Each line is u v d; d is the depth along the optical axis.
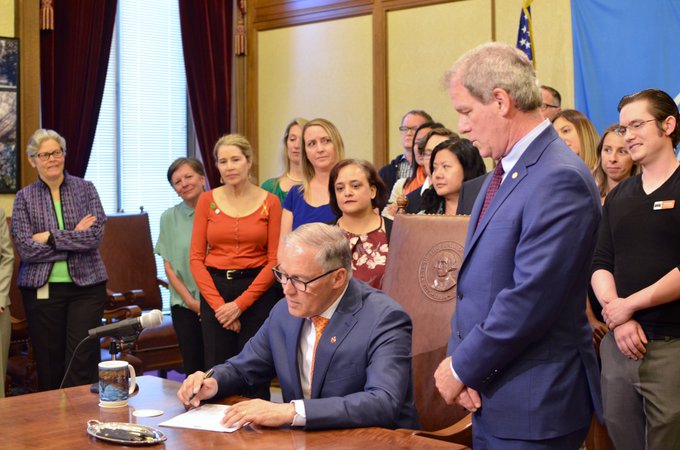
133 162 7.02
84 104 6.23
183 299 4.71
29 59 5.63
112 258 5.80
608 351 3.00
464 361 2.08
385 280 2.95
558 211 2.01
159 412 2.39
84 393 2.63
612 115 5.45
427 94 6.39
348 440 2.09
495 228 2.13
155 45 7.14
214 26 7.07
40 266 4.54
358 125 6.79
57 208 4.66
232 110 7.30
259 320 4.14
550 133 2.14
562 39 5.70
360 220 3.66
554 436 2.04
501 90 2.10
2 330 4.50
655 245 2.86
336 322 2.46
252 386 2.67
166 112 7.25
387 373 2.35
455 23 6.23
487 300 2.13
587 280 2.11
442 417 2.72
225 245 4.20
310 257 2.38
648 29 5.29
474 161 3.55
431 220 2.88
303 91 7.11
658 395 2.80
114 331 2.62
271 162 7.33
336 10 6.86
